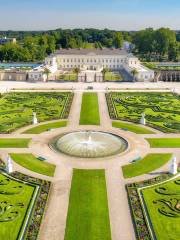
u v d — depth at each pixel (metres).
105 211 102.75
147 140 165.00
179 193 113.00
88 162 138.00
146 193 112.75
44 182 119.69
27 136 170.00
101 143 158.00
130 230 94.00
